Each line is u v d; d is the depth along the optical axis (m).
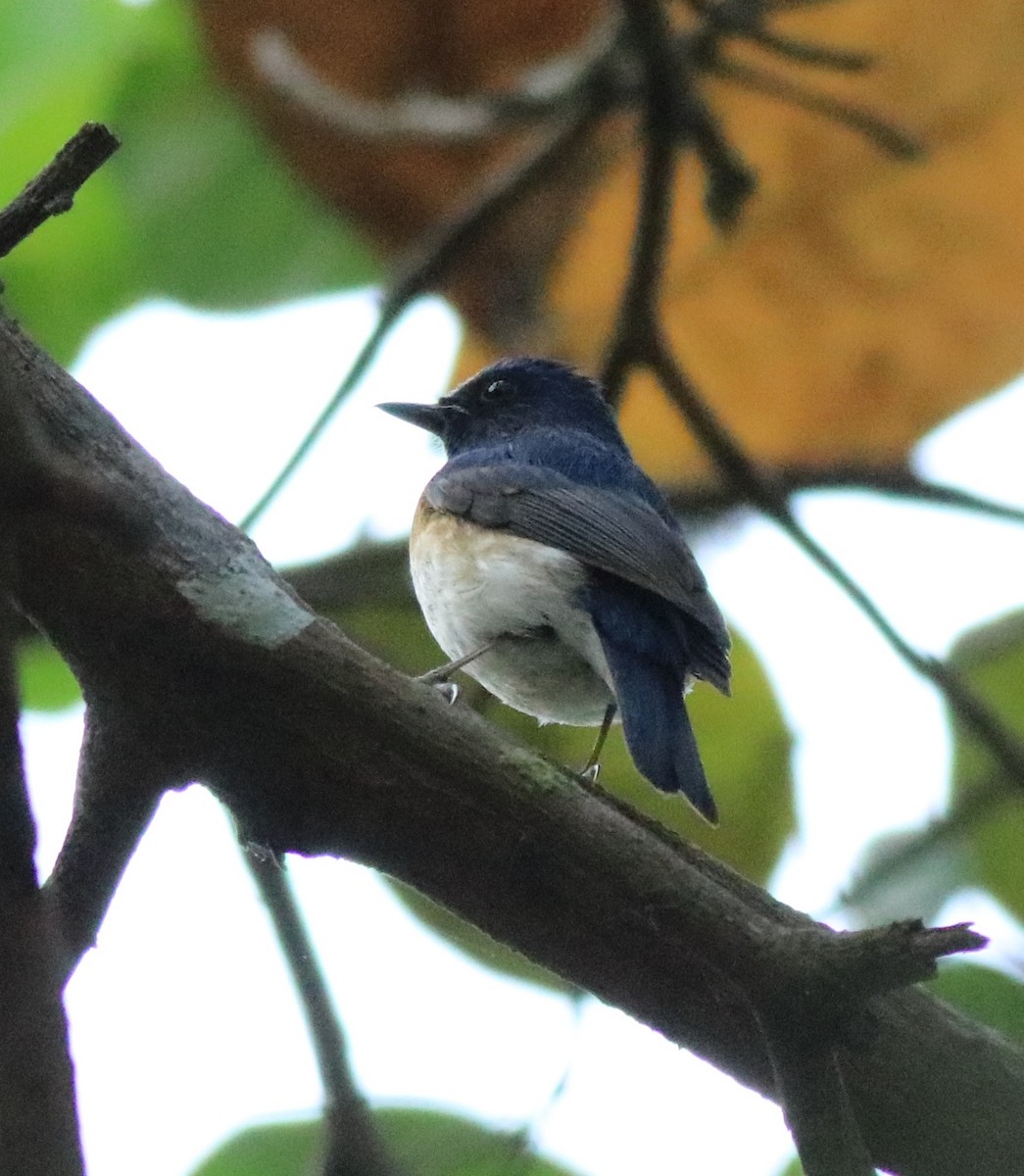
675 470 13.02
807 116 11.69
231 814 6.28
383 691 6.06
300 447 10.46
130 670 5.93
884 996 6.29
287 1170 9.03
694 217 11.96
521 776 6.07
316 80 11.09
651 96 10.48
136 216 11.73
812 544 10.37
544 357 12.52
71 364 12.16
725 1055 6.17
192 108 11.77
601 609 10.09
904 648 10.03
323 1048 7.39
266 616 6.00
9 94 11.66
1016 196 11.68
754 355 12.28
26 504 4.77
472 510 10.67
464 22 11.47
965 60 11.56
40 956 4.89
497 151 11.82
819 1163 5.42
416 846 6.14
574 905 6.06
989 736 9.94
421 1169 8.52
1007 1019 8.71
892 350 12.09
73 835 6.04
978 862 10.21
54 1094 4.88
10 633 4.66
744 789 10.81
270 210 11.90
